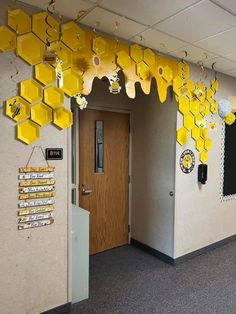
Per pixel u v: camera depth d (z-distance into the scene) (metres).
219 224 3.65
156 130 3.29
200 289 2.56
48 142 2.04
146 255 3.39
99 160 3.42
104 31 2.31
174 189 3.05
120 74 2.87
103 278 2.78
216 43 2.54
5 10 1.81
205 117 3.32
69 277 2.20
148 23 2.15
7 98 1.85
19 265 1.94
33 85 1.95
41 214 2.03
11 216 1.89
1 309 1.87
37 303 2.04
